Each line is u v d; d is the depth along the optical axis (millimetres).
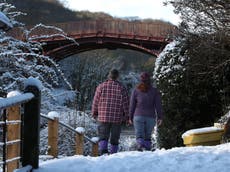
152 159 5117
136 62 62406
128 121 8539
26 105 4527
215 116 14430
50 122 8297
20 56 9336
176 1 14047
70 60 47594
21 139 4613
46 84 9594
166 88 14727
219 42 13516
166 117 14703
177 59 14625
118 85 8438
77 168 4727
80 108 27141
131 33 36094
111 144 8508
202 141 8641
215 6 13156
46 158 7793
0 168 5645
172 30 17656
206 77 14305
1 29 4238
